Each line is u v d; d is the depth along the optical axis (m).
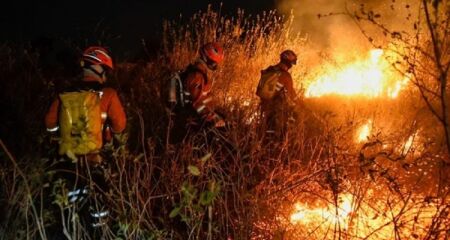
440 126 6.21
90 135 4.93
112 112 5.09
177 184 5.15
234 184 5.09
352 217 4.85
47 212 4.68
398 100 7.24
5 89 7.66
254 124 6.70
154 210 5.20
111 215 4.93
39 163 5.11
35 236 4.80
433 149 5.88
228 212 4.82
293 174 5.62
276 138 6.61
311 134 6.73
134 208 4.64
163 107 6.82
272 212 5.11
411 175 5.71
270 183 5.30
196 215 4.61
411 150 5.95
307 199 5.62
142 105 7.48
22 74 8.20
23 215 4.83
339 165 5.30
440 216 4.46
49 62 8.61
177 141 6.27
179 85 6.35
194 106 6.30
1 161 5.95
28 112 7.25
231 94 8.75
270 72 7.14
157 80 8.48
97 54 5.06
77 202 4.83
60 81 7.78
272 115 7.04
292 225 5.13
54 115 5.05
